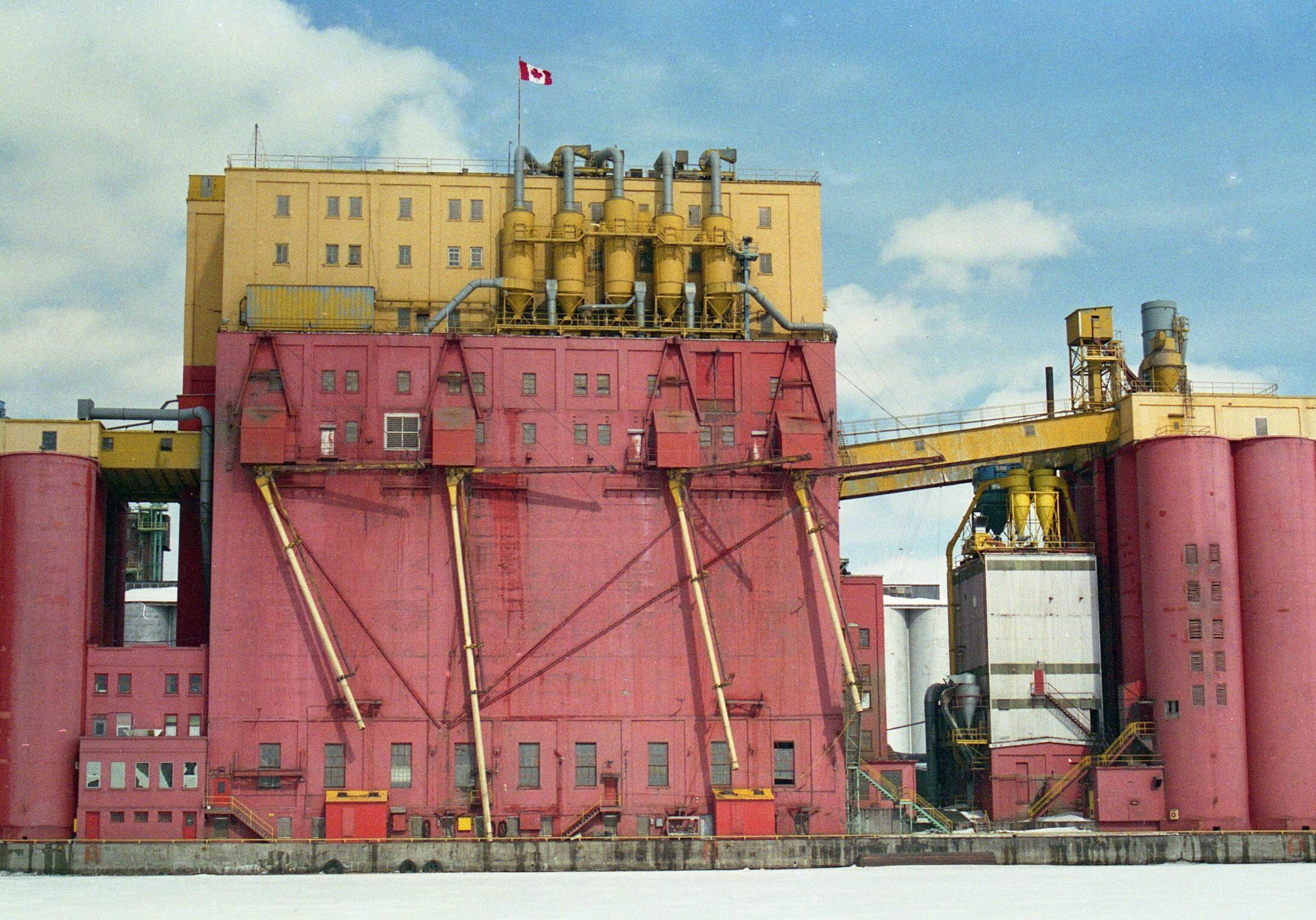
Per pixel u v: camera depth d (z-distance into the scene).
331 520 122.38
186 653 121.00
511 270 128.88
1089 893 104.44
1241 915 96.44
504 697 121.25
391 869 114.88
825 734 123.31
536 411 124.81
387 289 130.62
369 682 120.69
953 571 143.38
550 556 123.19
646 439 124.88
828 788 122.69
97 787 117.06
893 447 135.00
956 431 135.88
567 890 105.88
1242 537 129.00
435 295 130.88
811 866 117.56
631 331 128.75
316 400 123.62
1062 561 135.88
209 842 114.56
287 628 120.88
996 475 141.62
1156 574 129.00
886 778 127.75
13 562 119.50
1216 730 126.12
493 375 125.06
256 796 118.62
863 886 107.56
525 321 130.12
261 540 121.88
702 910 96.81
